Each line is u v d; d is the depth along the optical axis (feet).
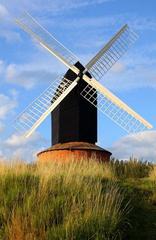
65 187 49.57
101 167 67.87
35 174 54.75
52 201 46.57
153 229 46.60
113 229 42.65
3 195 47.88
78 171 57.36
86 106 92.68
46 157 90.58
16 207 45.09
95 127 93.50
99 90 94.17
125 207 47.16
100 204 45.44
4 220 43.93
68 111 92.12
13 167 56.34
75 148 88.99
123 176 78.59
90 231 41.60
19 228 41.04
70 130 91.56
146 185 63.87
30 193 48.06
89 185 51.08
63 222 42.93
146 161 85.30
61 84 93.45
